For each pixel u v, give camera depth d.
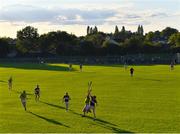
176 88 74.88
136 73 114.50
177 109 51.25
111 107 53.28
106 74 111.75
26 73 120.81
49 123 43.16
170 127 40.47
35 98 61.97
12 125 42.22
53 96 65.69
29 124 42.69
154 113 48.53
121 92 69.81
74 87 79.44
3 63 193.38
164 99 60.44
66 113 49.28
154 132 38.38
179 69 131.75
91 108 45.84
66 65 167.75
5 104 57.47
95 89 75.06
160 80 91.25
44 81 94.12
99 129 40.06
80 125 42.03
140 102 57.62
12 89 78.25
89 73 116.81
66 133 38.47
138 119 44.84
